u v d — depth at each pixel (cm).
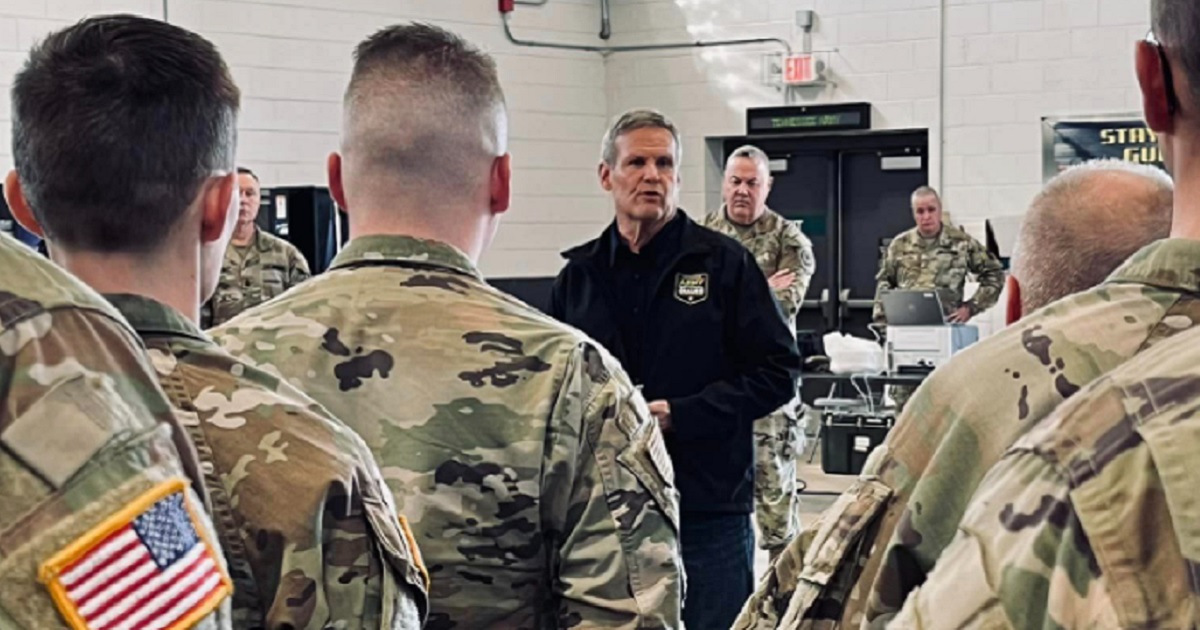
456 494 159
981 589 79
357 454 126
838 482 803
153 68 120
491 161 174
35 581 80
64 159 118
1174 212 114
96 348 89
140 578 84
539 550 163
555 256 967
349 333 164
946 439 126
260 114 839
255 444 119
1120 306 119
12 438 82
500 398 161
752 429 333
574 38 973
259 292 643
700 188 977
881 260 944
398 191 169
